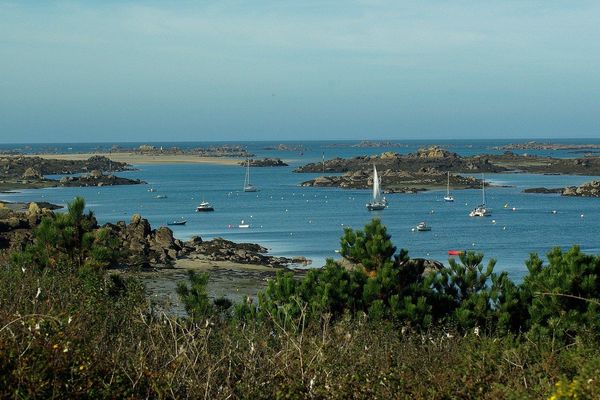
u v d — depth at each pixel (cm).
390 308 1692
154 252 5350
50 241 1888
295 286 1748
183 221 9469
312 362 988
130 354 961
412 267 1922
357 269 1920
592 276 1655
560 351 1309
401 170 19688
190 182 18175
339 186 16625
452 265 1916
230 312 1711
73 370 840
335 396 911
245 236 8069
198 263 5197
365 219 10056
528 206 12050
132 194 14338
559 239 7944
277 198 13750
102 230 1944
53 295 1258
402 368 1046
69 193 14412
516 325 1748
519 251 6950
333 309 1727
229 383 928
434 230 8819
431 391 954
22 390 786
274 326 1390
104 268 1875
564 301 1661
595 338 1504
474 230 8838
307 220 9894
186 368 924
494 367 1118
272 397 925
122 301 1358
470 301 1769
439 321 1653
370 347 1205
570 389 878
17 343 858
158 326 1036
